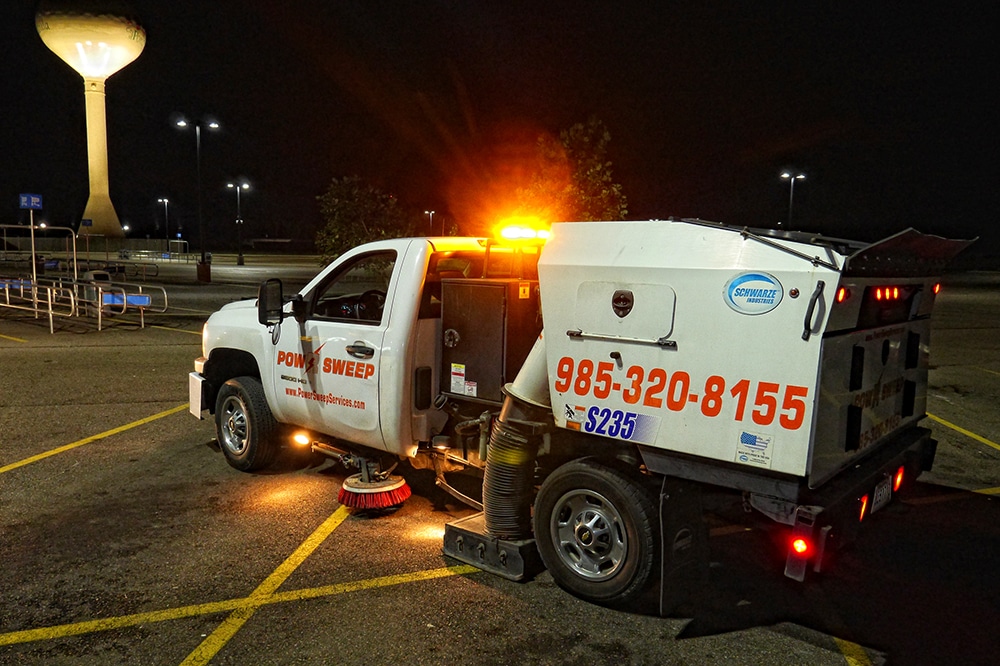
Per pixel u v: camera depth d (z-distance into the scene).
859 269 3.35
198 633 3.71
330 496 5.73
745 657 3.55
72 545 4.77
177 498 5.66
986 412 8.89
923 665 3.51
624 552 3.81
